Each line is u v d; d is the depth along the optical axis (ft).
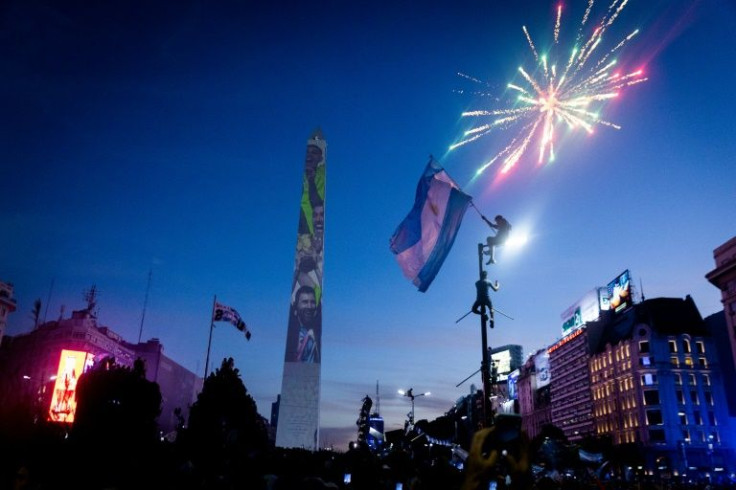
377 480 49.90
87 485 65.72
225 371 131.34
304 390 270.26
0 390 124.57
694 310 425.69
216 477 43.24
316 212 296.30
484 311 40.86
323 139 310.86
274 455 71.00
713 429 386.93
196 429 122.21
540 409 606.14
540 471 65.82
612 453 75.56
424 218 60.29
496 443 22.21
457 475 33.58
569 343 533.96
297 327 278.26
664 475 361.71
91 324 441.68
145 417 119.34
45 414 109.50
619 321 459.32
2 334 379.76
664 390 395.34
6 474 63.62
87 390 117.80
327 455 90.58
